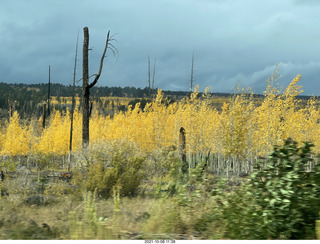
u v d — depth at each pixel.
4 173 14.85
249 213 4.95
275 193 4.76
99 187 11.88
